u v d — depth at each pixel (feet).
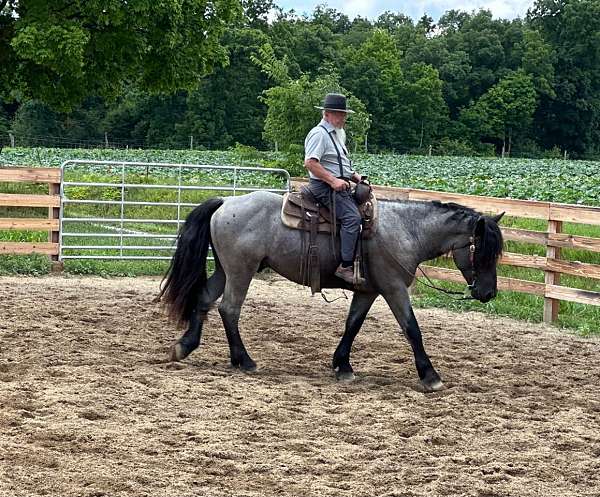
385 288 27.50
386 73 323.78
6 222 48.62
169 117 292.20
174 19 78.33
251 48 274.98
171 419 22.33
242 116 282.56
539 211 40.93
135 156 187.93
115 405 23.21
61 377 26.07
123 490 17.29
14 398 23.26
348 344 28.22
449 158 247.50
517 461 20.49
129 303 40.27
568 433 22.93
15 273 47.96
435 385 27.14
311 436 21.57
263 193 28.43
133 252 55.31
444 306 43.86
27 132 290.76
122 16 75.10
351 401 25.21
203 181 98.94
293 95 81.76
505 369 30.81
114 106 297.12
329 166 27.30
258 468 18.93
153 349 31.07
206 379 26.91
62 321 35.12
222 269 29.40
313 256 27.35
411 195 48.26
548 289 40.27
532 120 361.51
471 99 368.27
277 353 31.65
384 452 20.56
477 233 27.12
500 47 377.71
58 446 19.67
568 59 371.15
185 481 17.95
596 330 38.96
